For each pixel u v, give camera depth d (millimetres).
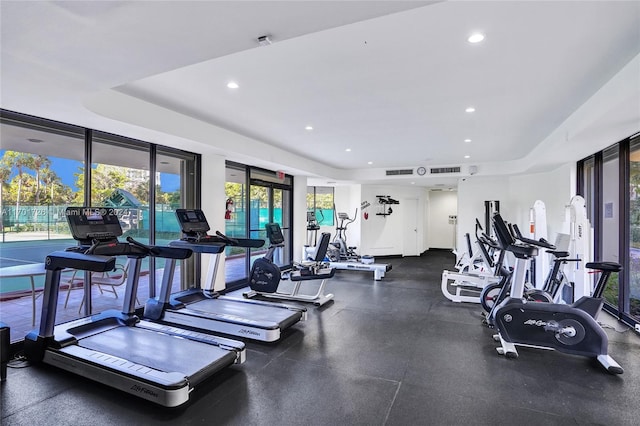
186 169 5727
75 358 2984
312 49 2738
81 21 1880
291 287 7020
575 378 3113
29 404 2617
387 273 8680
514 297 3660
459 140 6020
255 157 6062
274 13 1817
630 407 2643
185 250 3926
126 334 3566
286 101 4020
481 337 4160
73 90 2855
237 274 7855
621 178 4688
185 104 4125
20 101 3086
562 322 3449
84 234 3301
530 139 5887
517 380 3070
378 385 2967
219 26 1951
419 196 12227
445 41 2607
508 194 9109
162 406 2615
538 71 3146
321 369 3266
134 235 4898
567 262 4941
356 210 11164
